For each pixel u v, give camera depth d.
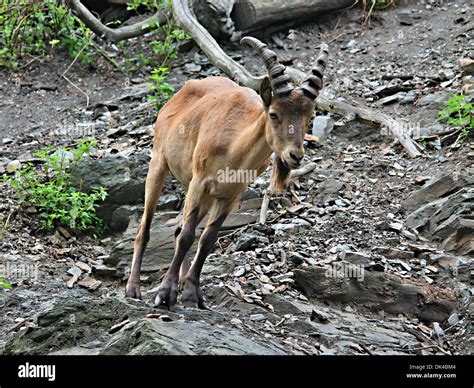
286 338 5.86
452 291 7.00
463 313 6.79
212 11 11.42
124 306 5.65
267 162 6.23
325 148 9.40
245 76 9.99
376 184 8.70
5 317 6.25
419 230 7.91
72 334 5.41
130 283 6.47
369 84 10.63
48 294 6.72
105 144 9.60
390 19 12.24
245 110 6.06
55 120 10.41
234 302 6.38
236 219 8.00
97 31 11.82
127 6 12.48
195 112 6.36
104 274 7.30
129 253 7.42
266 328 5.97
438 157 8.96
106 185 8.33
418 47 11.39
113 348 4.96
